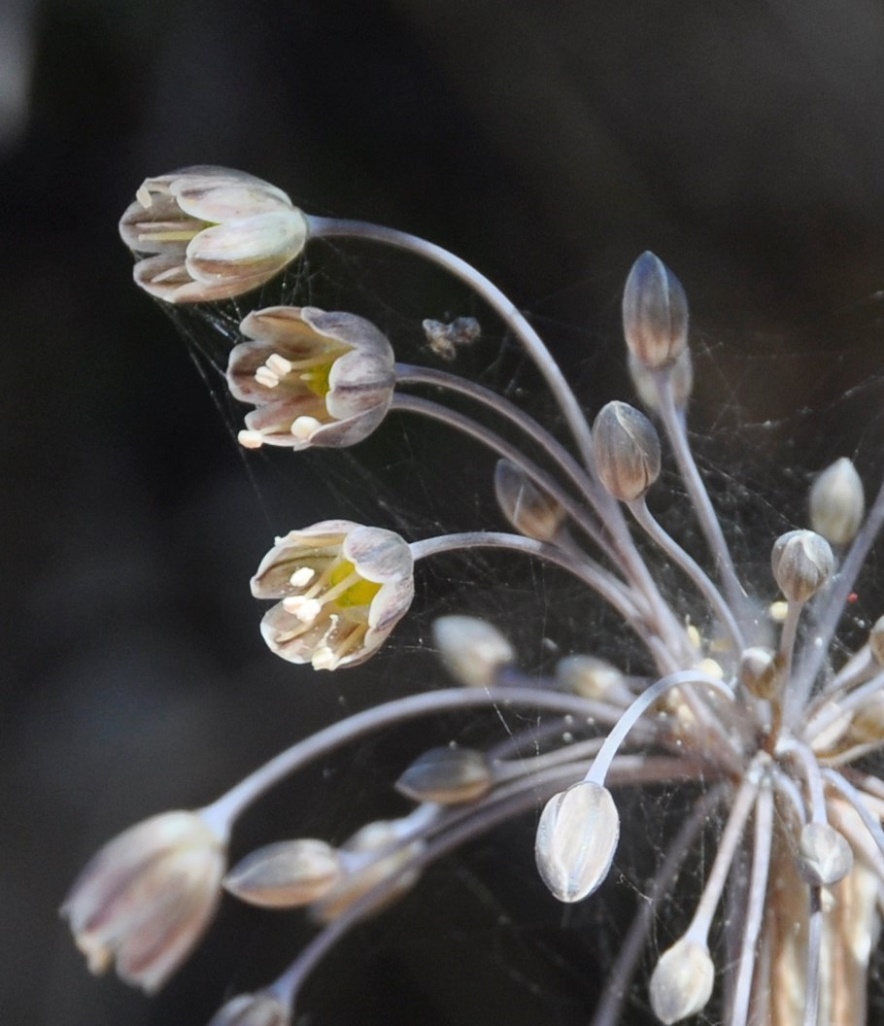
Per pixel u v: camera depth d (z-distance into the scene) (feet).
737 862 0.42
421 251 0.41
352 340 0.41
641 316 0.41
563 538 0.42
